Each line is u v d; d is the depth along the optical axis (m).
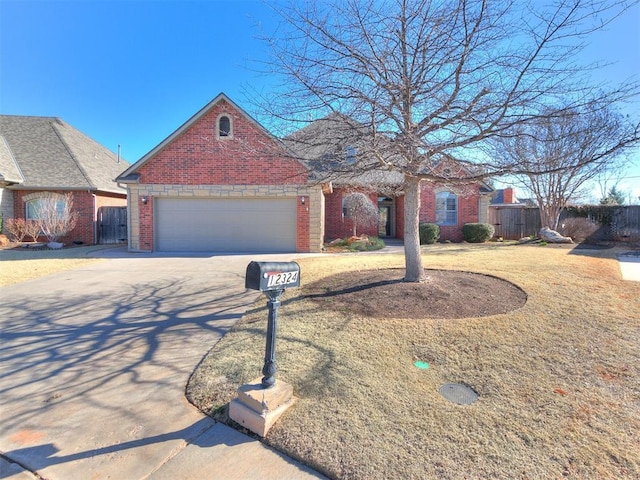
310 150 6.24
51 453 2.30
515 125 4.52
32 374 3.43
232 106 12.57
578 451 2.25
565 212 16.95
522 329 4.15
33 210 15.95
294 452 2.29
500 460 2.18
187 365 3.62
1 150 16.00
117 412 2.78
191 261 10.62
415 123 5.09
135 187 12.88
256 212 13.16
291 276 2.76
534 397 2.88
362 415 2.65
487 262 8.53
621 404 2.77
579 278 6.59
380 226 20.50
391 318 4.58
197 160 12.83
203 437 2.48
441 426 2.52
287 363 3.50
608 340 3.88
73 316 5.25
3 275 8.26
